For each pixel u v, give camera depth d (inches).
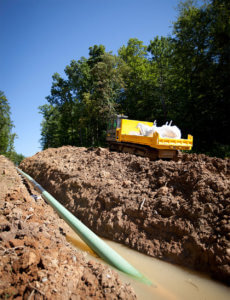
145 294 120.2
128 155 321.4
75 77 1264.8
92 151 427.8
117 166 297.0
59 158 461.1
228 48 684.1
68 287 100.7
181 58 843.4
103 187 241.0
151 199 195.5
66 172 321.1
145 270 144.9
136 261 155.2
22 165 589.6
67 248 134.7
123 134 424.5
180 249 153.3
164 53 1017.5
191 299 118.6
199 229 153.7
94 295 100.9
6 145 1517.0
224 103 705.6
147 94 1083.3
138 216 187.6
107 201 214.8
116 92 1112.2
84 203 239.8
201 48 794.8
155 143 332.8
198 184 182.9
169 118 968.9
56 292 95.3
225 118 708.7
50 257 114.7
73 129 1419.8
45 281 98.9
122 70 1005.2
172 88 982.4
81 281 108.2
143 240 171.8
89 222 215.8
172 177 210.5
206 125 746.2
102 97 999.0
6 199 209.6
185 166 217.0
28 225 146.3
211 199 167.3
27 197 214.8
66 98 1333.7
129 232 182.5
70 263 119.0
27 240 122.1
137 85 1138.0
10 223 146.3
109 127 493.7
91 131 1262.3
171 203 180.1
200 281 133.3
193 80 805.2
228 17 701.9
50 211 236.7
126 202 203.9
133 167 277.3
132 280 132.1
